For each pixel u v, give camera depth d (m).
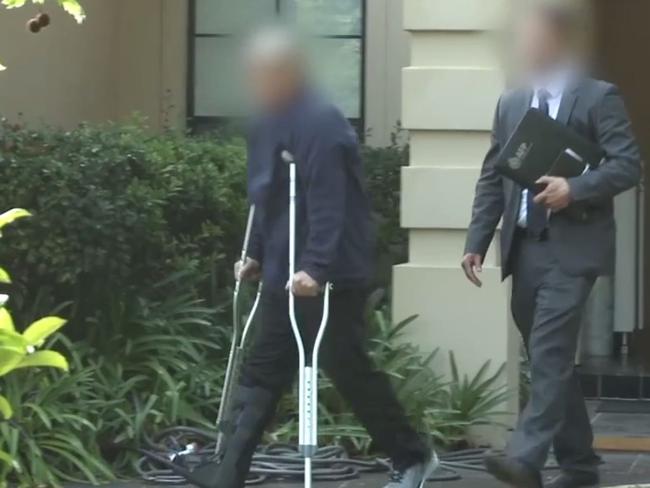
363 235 8.85
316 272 8.42
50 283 11.19
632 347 16.94
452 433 11.70
